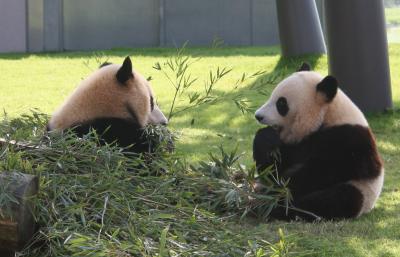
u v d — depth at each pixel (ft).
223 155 31.99
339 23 51.75
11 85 69.05
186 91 63.05
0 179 23.41
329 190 30.22
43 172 25.32
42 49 103.19
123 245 22.54
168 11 107.24
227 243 24.41
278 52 90.27
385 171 39.32
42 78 73.36
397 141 46.09
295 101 30.58
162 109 55.57
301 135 30.76
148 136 31.27
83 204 24.79
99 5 105.70
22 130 29.53
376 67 51.93
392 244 27.50
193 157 41.32
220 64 78.23
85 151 27.17
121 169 27.35
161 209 26.71
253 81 66.95
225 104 57.36
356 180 30.25
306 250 26.37
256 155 31.63
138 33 107.14
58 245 23.45
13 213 23.30
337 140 30.17
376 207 32.42
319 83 30.35
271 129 31.60
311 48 73.82
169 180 28.09
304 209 30.17
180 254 23.20
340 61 52.19
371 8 51.47
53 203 24.36
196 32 107.76
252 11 107.24
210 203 29.96
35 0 102.32
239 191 29.73
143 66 78.54
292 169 31.17
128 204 25.16
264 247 25.40
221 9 107.34
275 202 29.32
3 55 95.71
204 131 48.80
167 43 107.86
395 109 52.75
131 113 30.66
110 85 30.42
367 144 30.42
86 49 105.40
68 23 104.73
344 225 29.60
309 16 73.82
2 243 23.67
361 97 52.08
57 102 59.93
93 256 22.04
